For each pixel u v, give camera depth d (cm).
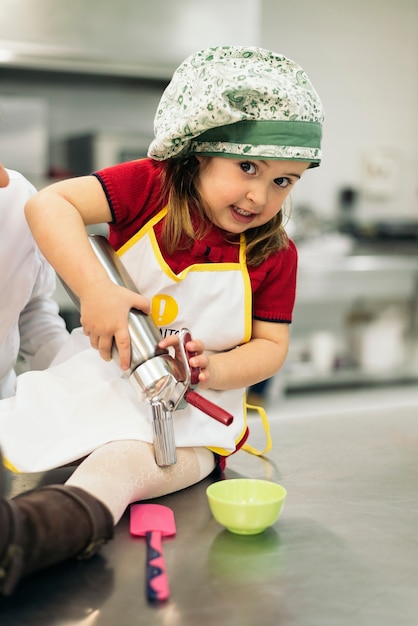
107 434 80
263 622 55
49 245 83
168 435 78
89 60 270
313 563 66
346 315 351
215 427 89
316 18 358
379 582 62
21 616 55
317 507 81
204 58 88
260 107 83
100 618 55
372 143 375
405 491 87
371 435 112
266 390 309
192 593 59
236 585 61
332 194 370
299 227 333
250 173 85
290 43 355
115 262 85
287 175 86
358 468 96
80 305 81
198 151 87
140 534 71
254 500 78
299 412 304
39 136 288
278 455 101
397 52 375
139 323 78
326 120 366
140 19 275
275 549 69
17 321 108
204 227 91
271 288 96
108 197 89
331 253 327
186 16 281
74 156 297
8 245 97
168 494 83
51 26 264
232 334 91
